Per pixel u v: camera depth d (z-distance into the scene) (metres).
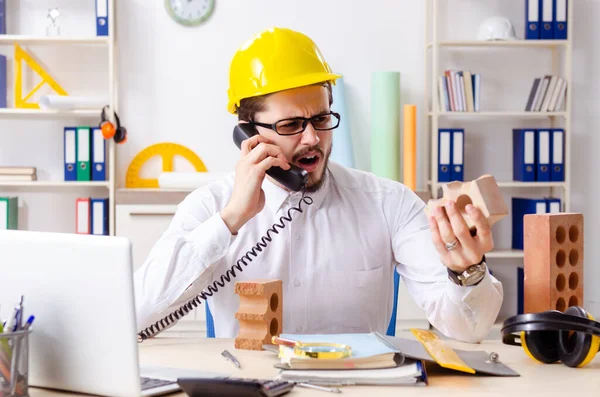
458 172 4.27
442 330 1.84
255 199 1.80
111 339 1.29
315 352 1.40
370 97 4.46
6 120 4.39
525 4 4.32
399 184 2.17
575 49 4.56
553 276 1.69
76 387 1.34
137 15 4.36
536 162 4.33
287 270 2.04
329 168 2.14
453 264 1.58
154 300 1.80
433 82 4.22
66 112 4.13
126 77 4.38
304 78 1.89
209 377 1.39
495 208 1.45
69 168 4.21
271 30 1.98
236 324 2.04
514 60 4.54
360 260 2.07
